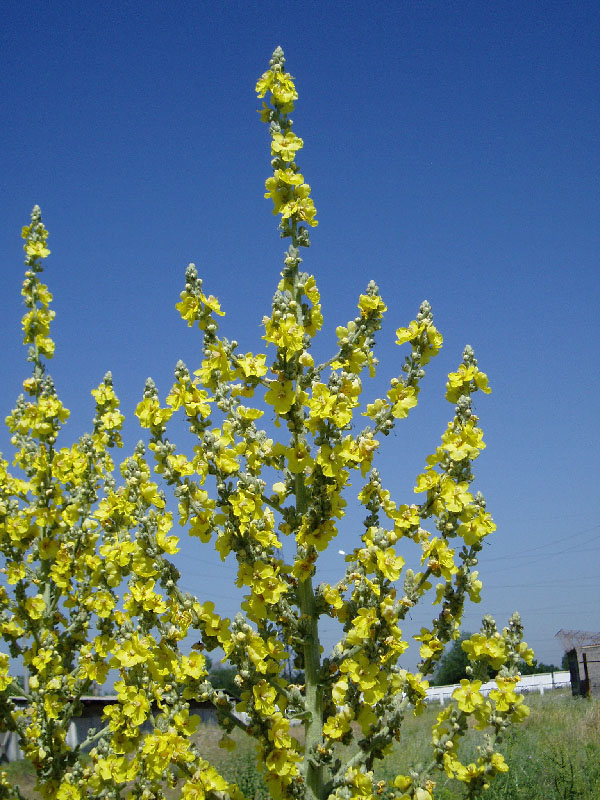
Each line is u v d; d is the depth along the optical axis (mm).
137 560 4098
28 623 6562
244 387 4375
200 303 4297
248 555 4043
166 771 4566
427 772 3979
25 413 7070
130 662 4137
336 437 4098
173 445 4215
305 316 4461
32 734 5902
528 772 10648
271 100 4816
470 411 4223
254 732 3850
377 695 3828
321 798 3945
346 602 4238
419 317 4418
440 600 4125
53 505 6859
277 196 4641
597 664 25766
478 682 3928
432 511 4164
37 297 7379
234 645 3834
